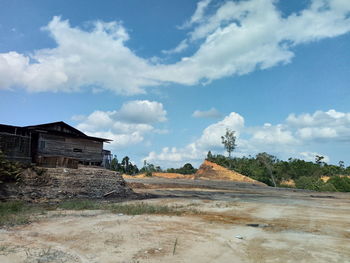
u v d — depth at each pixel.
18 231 10.45
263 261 7.66
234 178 69.62
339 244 9.63
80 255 7.74
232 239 10.00
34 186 20.30
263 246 9.21
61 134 28.22
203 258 7.77
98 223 12.18
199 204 20.69
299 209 19.61
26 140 24.83
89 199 21.95
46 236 9.78
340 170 93.12
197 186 43.44
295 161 87.25
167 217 14.15
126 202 21.34
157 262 7.31
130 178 59.59
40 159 24.62
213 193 33.47
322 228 12.52
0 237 9.48
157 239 9.61
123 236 9.91
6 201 17.83
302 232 11.57
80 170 24.78
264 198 28.72
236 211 17.52
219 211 17.22
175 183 47.78
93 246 8.62
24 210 15.15
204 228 11.72
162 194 28.84
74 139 29.44
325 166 94.69
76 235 9.98
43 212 14.84
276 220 14.47
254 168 83.19
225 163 90.12
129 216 14.22
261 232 11.37
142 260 7.41
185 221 13.19
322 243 9.74
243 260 7.72
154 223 12.43
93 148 31.33
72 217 13.69
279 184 77.69
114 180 26.30
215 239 9.91
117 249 8.34
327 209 19.97
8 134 23.66
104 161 32.59
